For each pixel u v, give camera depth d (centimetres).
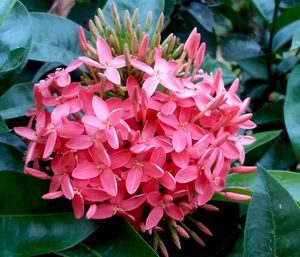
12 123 27
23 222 22
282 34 40
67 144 21
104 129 21
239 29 43
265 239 22
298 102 31
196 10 39
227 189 24
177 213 22
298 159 30
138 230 23
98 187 21
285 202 22
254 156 34
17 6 25
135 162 21
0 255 21
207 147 22
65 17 32
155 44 23
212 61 35
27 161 22
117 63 22
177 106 22
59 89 23
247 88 42
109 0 29
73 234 22
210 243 25
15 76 24
